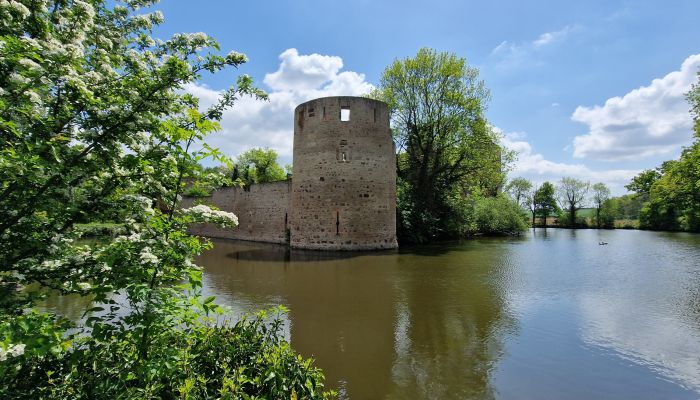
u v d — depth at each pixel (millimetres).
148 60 4199
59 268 3551
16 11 2893
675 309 10188
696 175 27594
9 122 2766
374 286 12820
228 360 4066
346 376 6168
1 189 3271
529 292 12188
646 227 58688
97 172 3594
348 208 21844
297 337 7918
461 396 5559
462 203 35312
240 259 18938
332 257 19750
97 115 3428
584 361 6801
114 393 3332
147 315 3215
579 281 14109
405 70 31484
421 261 18969
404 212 28625
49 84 3289
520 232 44906
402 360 6801
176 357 3588
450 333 8234
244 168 46781
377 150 22641
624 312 9898
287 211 27484
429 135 31562
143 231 3588
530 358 6922
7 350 2408
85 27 3641
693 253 24188
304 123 22906
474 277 14719
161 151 3793
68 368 3564
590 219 69500
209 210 4004
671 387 5852
